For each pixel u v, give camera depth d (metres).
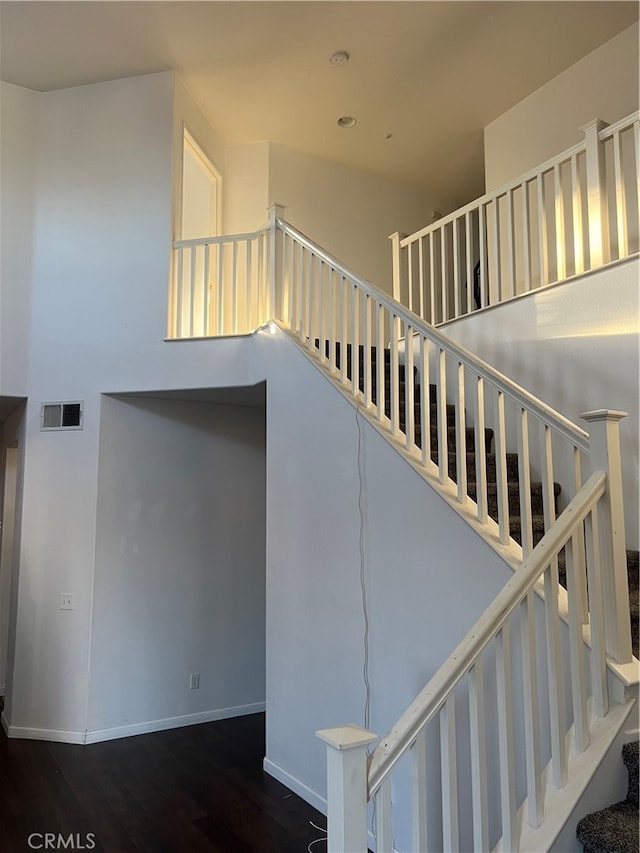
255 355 4.33
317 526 3.50
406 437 2.97
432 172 6.59
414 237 5.12
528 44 4.60
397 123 5.65
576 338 3.50
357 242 6.42
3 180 4.84
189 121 5.15
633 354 3.18
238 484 5.28
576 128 4.81
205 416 5.19
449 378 4.46
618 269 3.27
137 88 4.92
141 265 4.75
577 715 1.93
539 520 3.04
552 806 1.79
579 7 4.21
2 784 3.68
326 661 3.33
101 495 4.62
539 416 2.27
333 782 1.55
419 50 4.64
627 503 3.15
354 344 3.37
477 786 1.73
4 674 5.54
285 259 4.28
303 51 4.63
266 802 3.41
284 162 6.04
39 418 4.74
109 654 4.54
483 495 2.51
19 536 4.71
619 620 2.05
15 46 4.52
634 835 1.69
